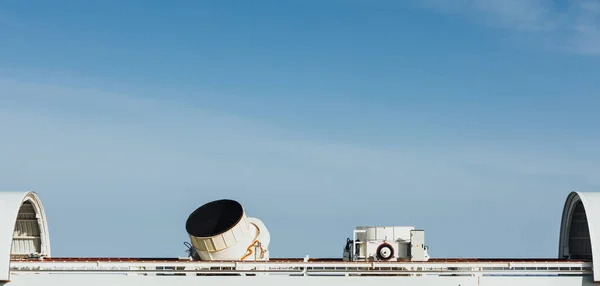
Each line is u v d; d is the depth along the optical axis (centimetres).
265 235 5162
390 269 4806
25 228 5459
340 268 4788
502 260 5275
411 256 4941
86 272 4712
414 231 4966
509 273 4800
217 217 4953
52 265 4722
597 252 4759
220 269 4794
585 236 5412
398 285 4691
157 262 4759
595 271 4731
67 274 4697
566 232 5481
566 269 4838
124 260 4828
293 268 4791
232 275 4784
